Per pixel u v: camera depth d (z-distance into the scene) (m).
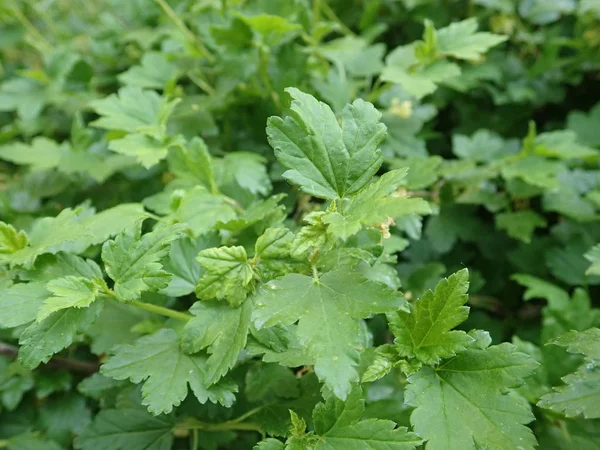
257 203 0.20
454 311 0.14
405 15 0.35
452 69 0.24
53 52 0.33
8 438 0.23
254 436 0.22
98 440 0.18
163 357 0.15
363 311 0.13
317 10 0.31
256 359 0.18
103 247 0.15
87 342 0.22
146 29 0.34
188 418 0.19
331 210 0.14
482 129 0.31
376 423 0.14
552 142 0.28
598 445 0.19
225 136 0.27
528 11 0.33
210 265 0.15
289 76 0.25
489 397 0.14
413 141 0.27
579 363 0.20
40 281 0.16
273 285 0.14
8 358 0.23
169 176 0.27
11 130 0.32
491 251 0.29
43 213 0.27
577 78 0.33
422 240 0.29
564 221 0.28
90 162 0.27
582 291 0.23
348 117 0.15
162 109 0.22
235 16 0.25
